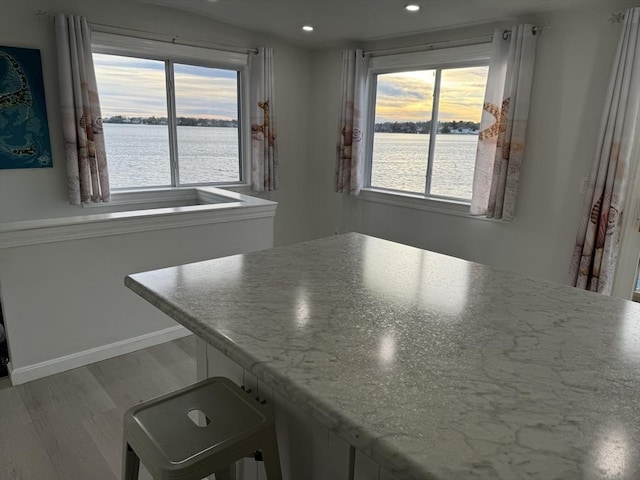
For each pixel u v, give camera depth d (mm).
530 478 593
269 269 1507
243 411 1134
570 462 625
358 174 4578
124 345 2787
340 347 955
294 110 4949
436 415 724
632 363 923
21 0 3174
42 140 3426
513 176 3391
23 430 2084
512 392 799
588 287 3102
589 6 2953
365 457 1003
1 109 3227
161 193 4164
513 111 3309
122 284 2691
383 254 1739
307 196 5301
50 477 1818
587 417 732
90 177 3592
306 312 1141
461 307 1204
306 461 1167
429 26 3732
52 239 2383
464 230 3926
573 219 3236
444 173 4148
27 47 3258
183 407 1144
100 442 2020
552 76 3205
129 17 3646
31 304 2396
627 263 3078
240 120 4684
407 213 4355
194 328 1065
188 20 3959
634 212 2986
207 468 972
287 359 897
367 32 4059
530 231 3488
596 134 3039
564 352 962
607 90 2857
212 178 4621
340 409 735
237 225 3135
